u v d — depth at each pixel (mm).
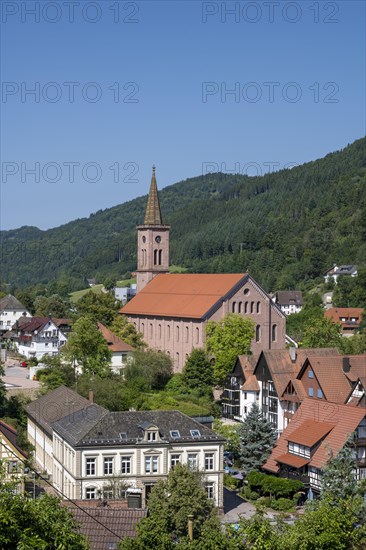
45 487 109938
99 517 70125
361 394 118625
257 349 180000
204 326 176500
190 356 161000
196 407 144500
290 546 57062
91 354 154250
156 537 59469
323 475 93438
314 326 179750
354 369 125625
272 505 104188
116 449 102438
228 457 121938
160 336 193750
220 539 57438
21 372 179500
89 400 118812
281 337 182375
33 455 124750
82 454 101375
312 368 125312
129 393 143625
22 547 43219
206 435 105312
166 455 103625
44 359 163125
